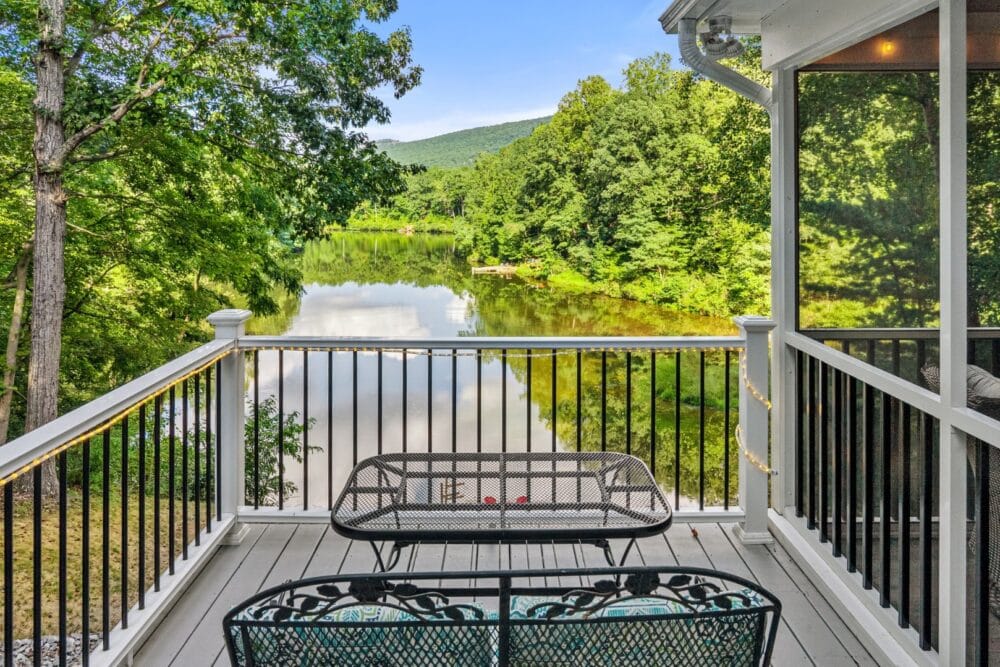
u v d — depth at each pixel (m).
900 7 2.12
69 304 10.92
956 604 1.95
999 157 1.90
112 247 10.83
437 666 1.36
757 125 16.34
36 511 1.74
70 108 8.97
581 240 23.45
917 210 2.18
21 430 11.08
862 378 2.48
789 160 3.10
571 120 25.02
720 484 12.92
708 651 1.36
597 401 15.80
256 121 10.21
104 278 11.12
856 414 2.59
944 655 1.98
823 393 2.86
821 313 2.86
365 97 10.76
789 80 3.08
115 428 9.13
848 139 2.62
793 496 3.17
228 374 3.12
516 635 1.35
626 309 21.23
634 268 20.92
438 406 15.61
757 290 18.06
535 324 20.83
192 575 2.69
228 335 3.10
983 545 1.83
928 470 2.09
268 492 11.18
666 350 3.12
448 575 1.35
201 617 2.48
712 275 19.05
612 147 21.77
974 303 1.91
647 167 20.84
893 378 2.28
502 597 1.34
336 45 10.09
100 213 10.70
